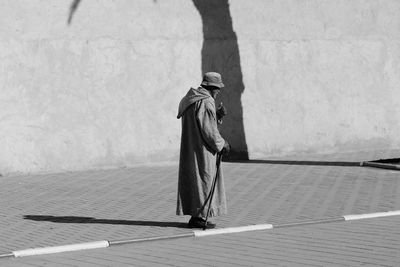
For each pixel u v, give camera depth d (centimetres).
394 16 2302
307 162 1969
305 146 2153
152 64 1933
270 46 2100
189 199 1141
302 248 977
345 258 909
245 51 2066
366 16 2253
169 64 1956
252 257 930
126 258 944
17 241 1073
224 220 1212
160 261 920
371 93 2258
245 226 1137
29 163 1789
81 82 1847
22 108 1780
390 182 1603
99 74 1866
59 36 1820
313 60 2162
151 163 1931
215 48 2020
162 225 1176
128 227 1165
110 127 1880
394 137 2298
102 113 1870
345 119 2214
